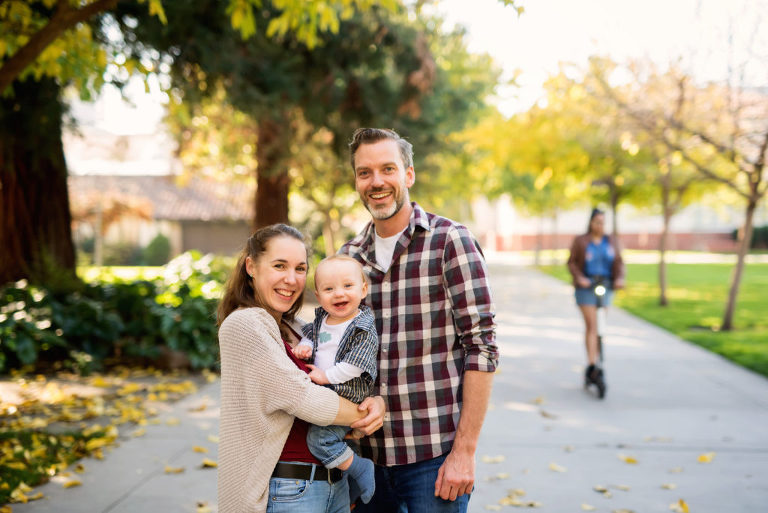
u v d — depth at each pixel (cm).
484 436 536
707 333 1043
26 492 401
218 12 801
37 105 844
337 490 222
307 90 1027
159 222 3381
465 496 240
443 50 1521
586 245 677
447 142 1537
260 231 231
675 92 1021
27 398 634
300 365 223
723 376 750
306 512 209
